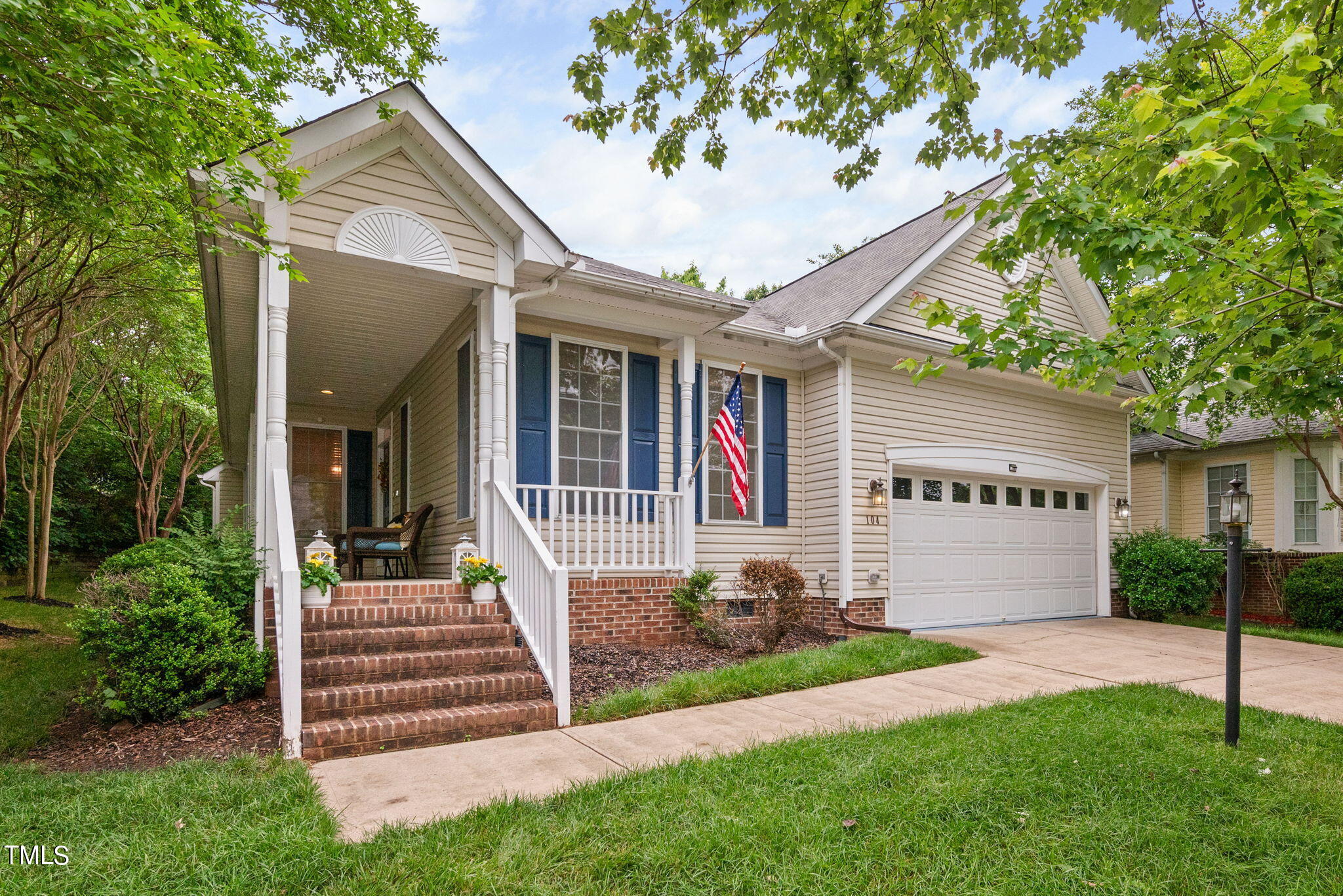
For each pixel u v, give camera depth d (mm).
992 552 11891
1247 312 3939
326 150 6598
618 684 6641
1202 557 12578
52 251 9289
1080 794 3943
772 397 10742
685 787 3998
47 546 13266
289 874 3074
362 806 3939
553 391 8836
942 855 3283
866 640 8578
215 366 11047
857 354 10430
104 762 4746
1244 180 3174
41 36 3920
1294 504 15023
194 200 5980
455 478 8875
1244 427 16016
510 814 3682
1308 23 4180
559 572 5707
